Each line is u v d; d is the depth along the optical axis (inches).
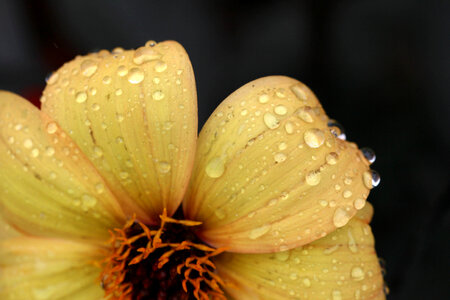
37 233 8.6
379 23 11.2
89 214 8.7
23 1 10.8
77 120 8.5
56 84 8.6
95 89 8.5
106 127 8.5
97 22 11.1
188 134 8.4
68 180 8.6
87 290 8.7
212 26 11.3
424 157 11.2
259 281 8.6
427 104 11.3
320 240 8.5
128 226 8.7
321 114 8.5
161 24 11.3
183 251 8.9
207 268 8.9
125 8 11.2
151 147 8.5
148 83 8.4
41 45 10.9
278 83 8.6
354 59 11.3
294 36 11.2
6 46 10.8
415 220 11.0
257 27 11.3
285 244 8.4
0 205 8.4
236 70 11.3
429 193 11.1
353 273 8.4
